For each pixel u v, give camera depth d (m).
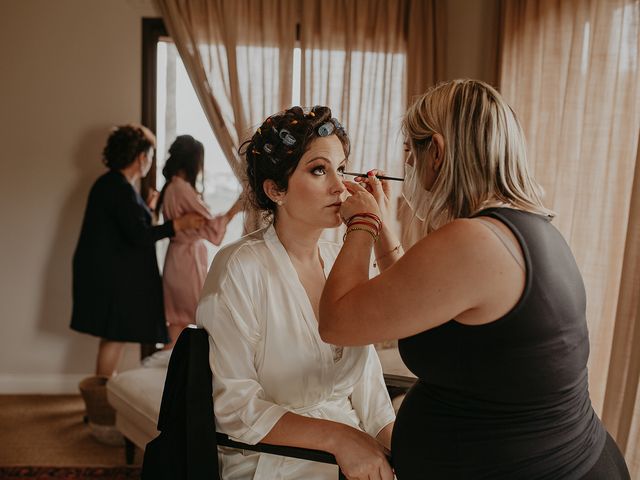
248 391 1.25
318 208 1.29
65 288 3.62
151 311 3.29
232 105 3.33
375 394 1.49
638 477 1.69
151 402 2.40
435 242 0.95
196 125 3.63
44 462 2.73
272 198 1.33
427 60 3.33
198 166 3.42
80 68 3.50
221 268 1.32
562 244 1.04
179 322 3.45
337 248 1.55
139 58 3.51
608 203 1.96
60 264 3.61
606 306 1.99
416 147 1.11
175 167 3.38
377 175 1.36
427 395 1.07
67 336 3.65
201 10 3.29
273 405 1.24
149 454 1.25
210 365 1.27
